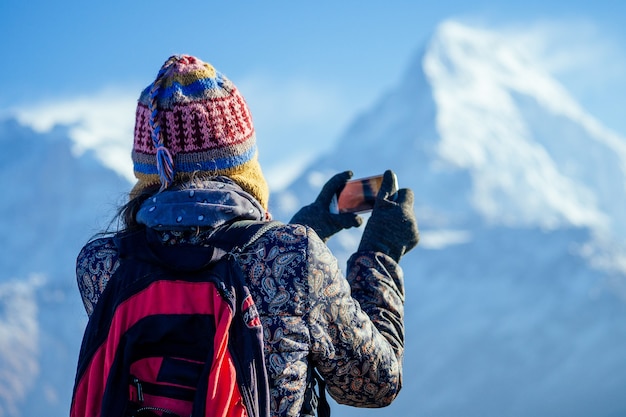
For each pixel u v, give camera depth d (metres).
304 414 2.46
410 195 2.82
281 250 2.45
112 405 2.31
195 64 2.57
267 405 2.31
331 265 2.46
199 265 2.39
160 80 2.54
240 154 2.55
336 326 2.45
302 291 2.42
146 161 2.61
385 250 2.72
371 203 2.89
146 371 2.36
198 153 2.50
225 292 2.35
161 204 2.47
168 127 2.50
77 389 2.42
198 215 2.44
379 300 2.62
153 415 2.33
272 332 2.40
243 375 2.30
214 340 2.30
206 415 2.24
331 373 2.50
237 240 2.45
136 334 2.36
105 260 2.59
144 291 2.41
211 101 2.52
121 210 2.63
